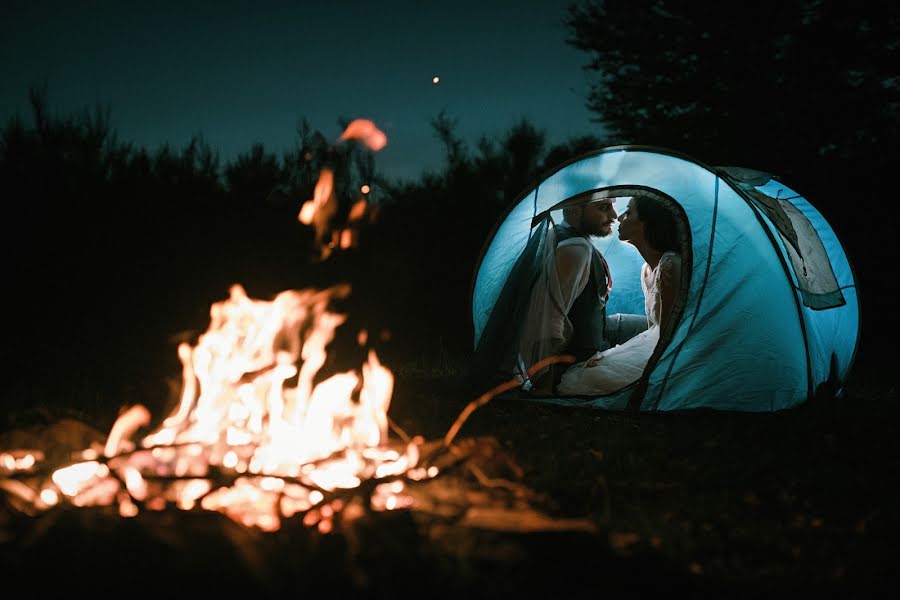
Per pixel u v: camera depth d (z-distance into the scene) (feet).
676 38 53.47
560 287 20.67
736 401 18.66
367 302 37.42
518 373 20.70
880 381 26.16
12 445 13.20
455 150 44.98
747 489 12.05
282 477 10.79
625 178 20.44
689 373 18.83
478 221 41.04
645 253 21.71
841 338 21.72
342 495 10.56
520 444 14.67
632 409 18.58
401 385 21.79
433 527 9.63
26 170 31.58
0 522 9.43
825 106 49.73
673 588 8.34
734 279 19.01
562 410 18.74
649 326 22.75
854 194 42.37
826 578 8.76
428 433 15.90
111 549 8.76
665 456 13.97
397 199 40.93
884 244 39.40
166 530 9.20
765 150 50.14
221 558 8.59
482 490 11.50
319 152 39.19
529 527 9.80
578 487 11.85
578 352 21.11
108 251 31.60
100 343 26.43
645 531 10.00
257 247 35.70
